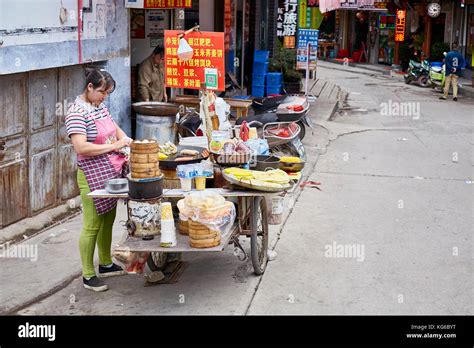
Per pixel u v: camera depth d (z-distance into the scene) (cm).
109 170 530
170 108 893
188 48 668
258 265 571
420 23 2812
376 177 973
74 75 772
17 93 663
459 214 785
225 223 523
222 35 686
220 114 678
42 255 618
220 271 590
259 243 626
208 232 488
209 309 507
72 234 680
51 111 728
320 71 2978
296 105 1034
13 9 618
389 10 2842
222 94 1433
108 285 559
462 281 575
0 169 643
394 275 586
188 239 511
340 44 3575
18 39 630
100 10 805
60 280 560
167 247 491
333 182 936
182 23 1150
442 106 1894
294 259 622
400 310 513
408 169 1033
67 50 728
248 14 1775
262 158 611
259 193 522
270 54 2006
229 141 573
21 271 579
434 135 1364
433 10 2491
